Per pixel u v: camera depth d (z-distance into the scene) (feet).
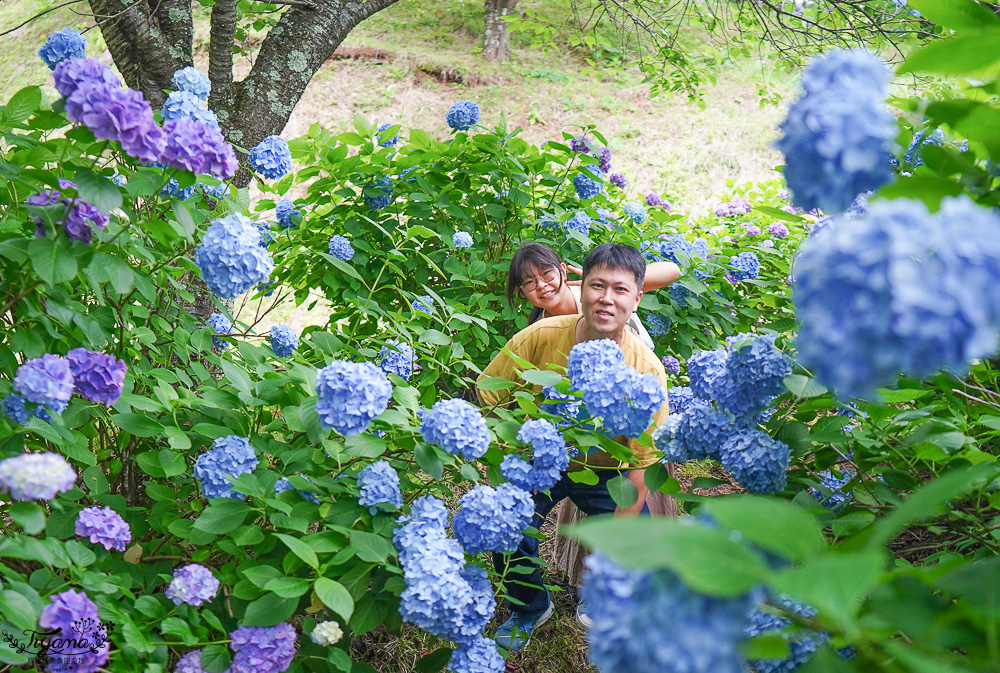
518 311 11.44
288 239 11.37
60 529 5.40
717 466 11.00
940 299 1.90
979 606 2.49
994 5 3.96
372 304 8.22
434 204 11.45
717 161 25.53
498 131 11.44
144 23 10.25
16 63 29.37
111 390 5.33
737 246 14.35
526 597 7.68
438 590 5.11
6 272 5.45
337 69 30.17
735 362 5.14
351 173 11.53
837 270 2.02
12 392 5.09
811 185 2.60
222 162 5.39
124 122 4.86
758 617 3.50
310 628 5.44
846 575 1.90
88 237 5.53
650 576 2.15
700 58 27.76
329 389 5.30
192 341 6.88
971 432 5.67
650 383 5.53
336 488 5.66
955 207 2.03
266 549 5.56
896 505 4.95
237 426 6.17
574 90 29.58
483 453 5.57
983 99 3.24
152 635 5.00
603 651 2.27
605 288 7.39
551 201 12.47
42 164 5.85
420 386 6.93
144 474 7.31
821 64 2.55
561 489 8.08
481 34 34.09
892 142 2.82
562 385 5.79
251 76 11.14
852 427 5.70
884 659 2.59
